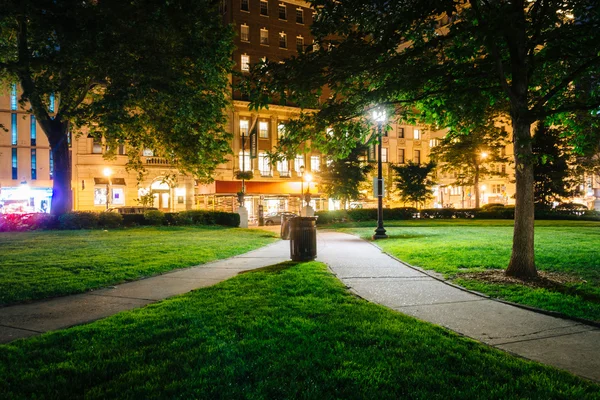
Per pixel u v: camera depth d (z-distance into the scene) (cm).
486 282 812
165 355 425
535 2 867
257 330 503
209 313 576
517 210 875
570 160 4056
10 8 1767
